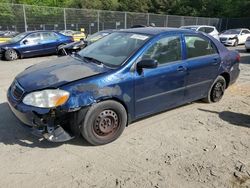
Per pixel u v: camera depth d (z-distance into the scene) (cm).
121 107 408
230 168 355
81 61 448
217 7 4150
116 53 444
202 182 325
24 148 389
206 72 539
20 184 315
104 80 387
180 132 453
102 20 2466
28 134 428
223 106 582
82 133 384
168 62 468
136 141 418
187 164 361
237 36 2148
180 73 481
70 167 349
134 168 349
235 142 427
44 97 358
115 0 4712
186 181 326
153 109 459
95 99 378
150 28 513
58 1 4159
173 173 341
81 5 4391
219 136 445
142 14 2688
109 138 406
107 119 399
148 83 433
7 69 1029
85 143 407
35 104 360
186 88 505
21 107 367
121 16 2562
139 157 375
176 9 4484
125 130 452
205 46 546
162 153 387
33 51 1384
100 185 316
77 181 322
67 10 2267
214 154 388
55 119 370
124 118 417
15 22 2084
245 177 337
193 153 389
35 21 2145
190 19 3089
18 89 387
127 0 4716
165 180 327
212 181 328
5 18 2067
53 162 358
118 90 397
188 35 511
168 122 489
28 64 1178
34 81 384
